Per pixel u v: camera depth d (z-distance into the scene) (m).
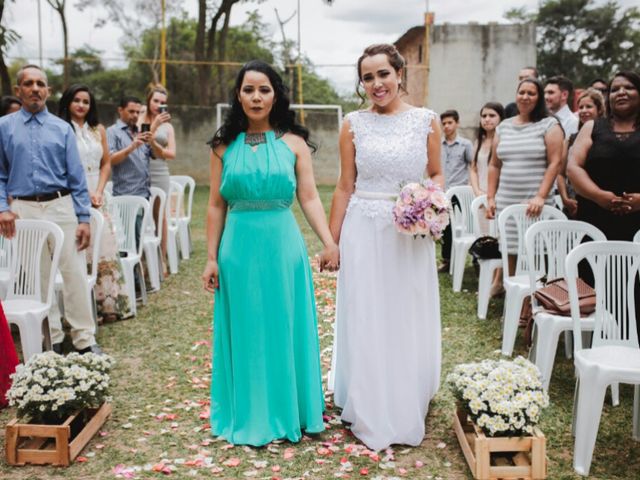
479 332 5.17
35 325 3.99
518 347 4.80
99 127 5.37
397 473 3.00
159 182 7.15
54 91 19.89
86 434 3.25
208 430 3.43
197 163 16.64
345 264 3.36
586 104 5.62
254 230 3.26
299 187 3.43
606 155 4.11
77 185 4.39
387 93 3.26
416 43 18.83
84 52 20.84
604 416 3.64
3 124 4.28
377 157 3.28
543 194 4.92
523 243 4.88
